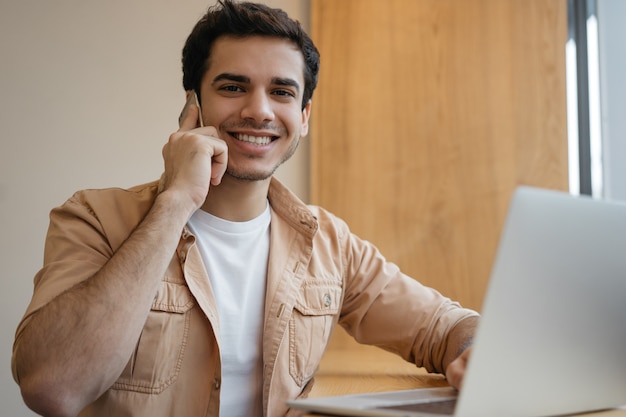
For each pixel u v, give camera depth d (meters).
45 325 0.98
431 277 2.22
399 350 1.41
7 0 2.10
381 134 2.25
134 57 2.19
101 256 1.18
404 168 2.24
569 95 2.37
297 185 2.26
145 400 1.16
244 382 1.29
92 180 2.13
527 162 2.24
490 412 0.70
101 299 1.00
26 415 2.02
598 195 2.32
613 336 0.80
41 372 0.96
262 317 1.32
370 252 1.51
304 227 1.40
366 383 1.18
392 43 2.27
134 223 1.25
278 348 1.28
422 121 2.26
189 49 1.40
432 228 2.23
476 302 2.21
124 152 2.16
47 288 1.06
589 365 0.79
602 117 2.34
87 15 2.16
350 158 2.24
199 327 1.23
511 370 0.71
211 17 1.36
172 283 1.22
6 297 2.04
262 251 1.38
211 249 1.32
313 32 2.26
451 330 1.30
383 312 1.42
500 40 2.27
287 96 1.35
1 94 2.08
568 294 0.74
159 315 1.19
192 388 1.21
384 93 2.26
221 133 1.33
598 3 2.36
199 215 1.34
